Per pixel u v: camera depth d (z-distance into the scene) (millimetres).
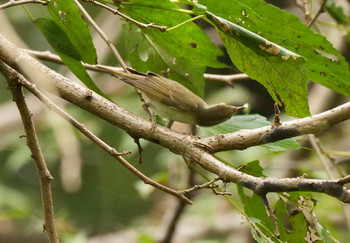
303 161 15859
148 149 19062
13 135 16969
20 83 7141
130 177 18422
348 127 19188
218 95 18078
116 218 18391
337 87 8820
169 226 14914
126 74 9195
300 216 8070
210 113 9016
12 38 16391
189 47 9062
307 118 7422
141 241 15297
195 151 7434
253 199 8188
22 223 18219
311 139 11953
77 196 18016
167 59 9688
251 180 6980
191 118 9164
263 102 20328
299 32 7828
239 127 9195
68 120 7285
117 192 18359
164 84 9234
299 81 7301
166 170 17766
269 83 7539
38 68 7676
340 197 6527
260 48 7141
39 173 7398
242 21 7863
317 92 17016
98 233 18250
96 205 18219
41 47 20688
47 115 16594
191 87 9930
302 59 7066
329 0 11133
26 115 7262
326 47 7945
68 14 7957
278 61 7230
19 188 18328
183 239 17969
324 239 7426
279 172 16062
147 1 8164
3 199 17391
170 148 7539
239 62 7668
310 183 6633
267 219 8141
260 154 15961
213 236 18188
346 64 8172
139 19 8727
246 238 17734
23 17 20078
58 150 16422
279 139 7414
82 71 8383
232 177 7121
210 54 9070
